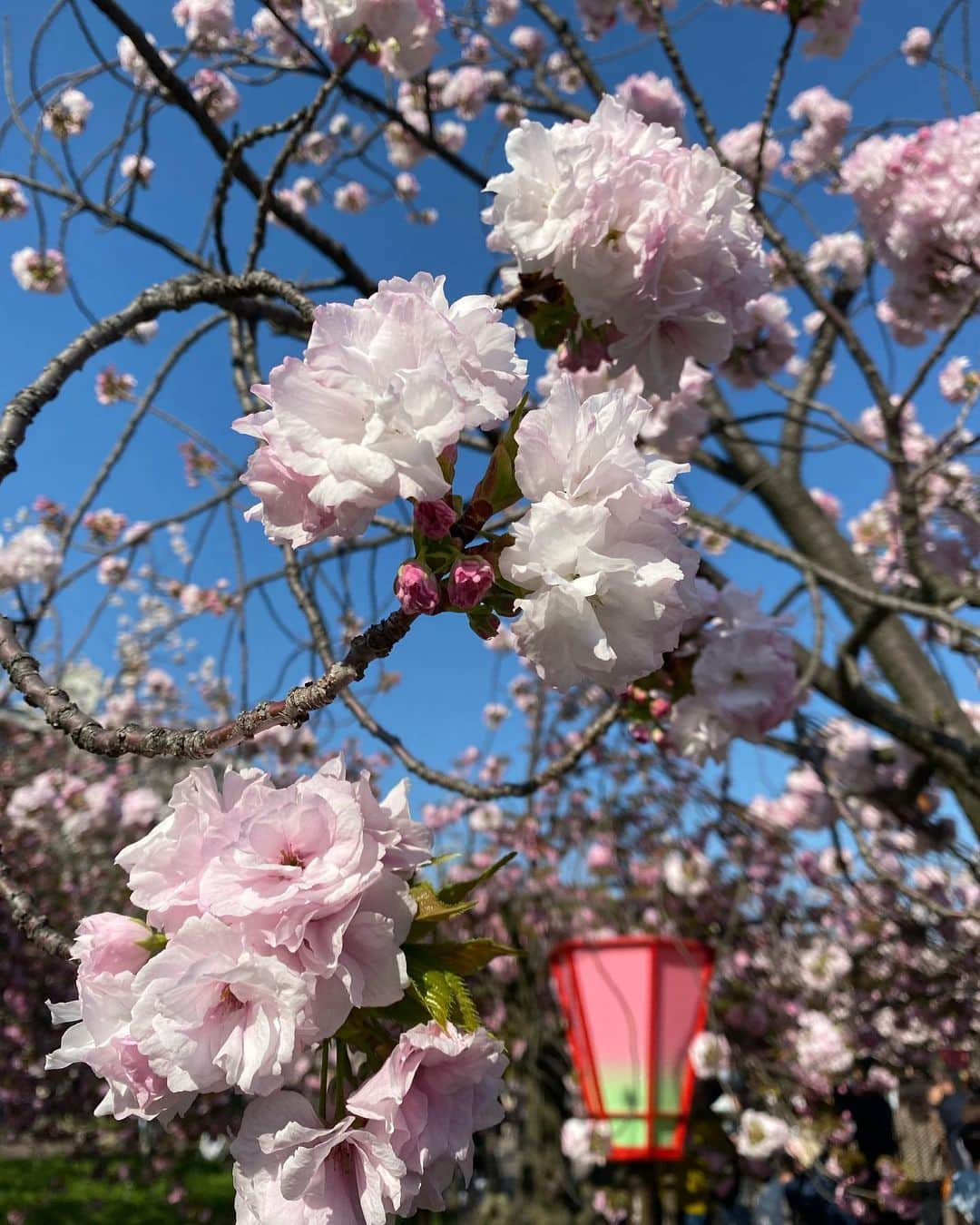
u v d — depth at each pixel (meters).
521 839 6.14
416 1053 0.96
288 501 0.95
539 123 1.61
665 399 1.67
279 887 0.91
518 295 1.74
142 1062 0.93
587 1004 3.21
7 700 4.50
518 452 0.98
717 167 1.59
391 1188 0.89
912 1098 5.70
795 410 4.33
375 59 2.47
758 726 2.19
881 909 5.01
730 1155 5.80
